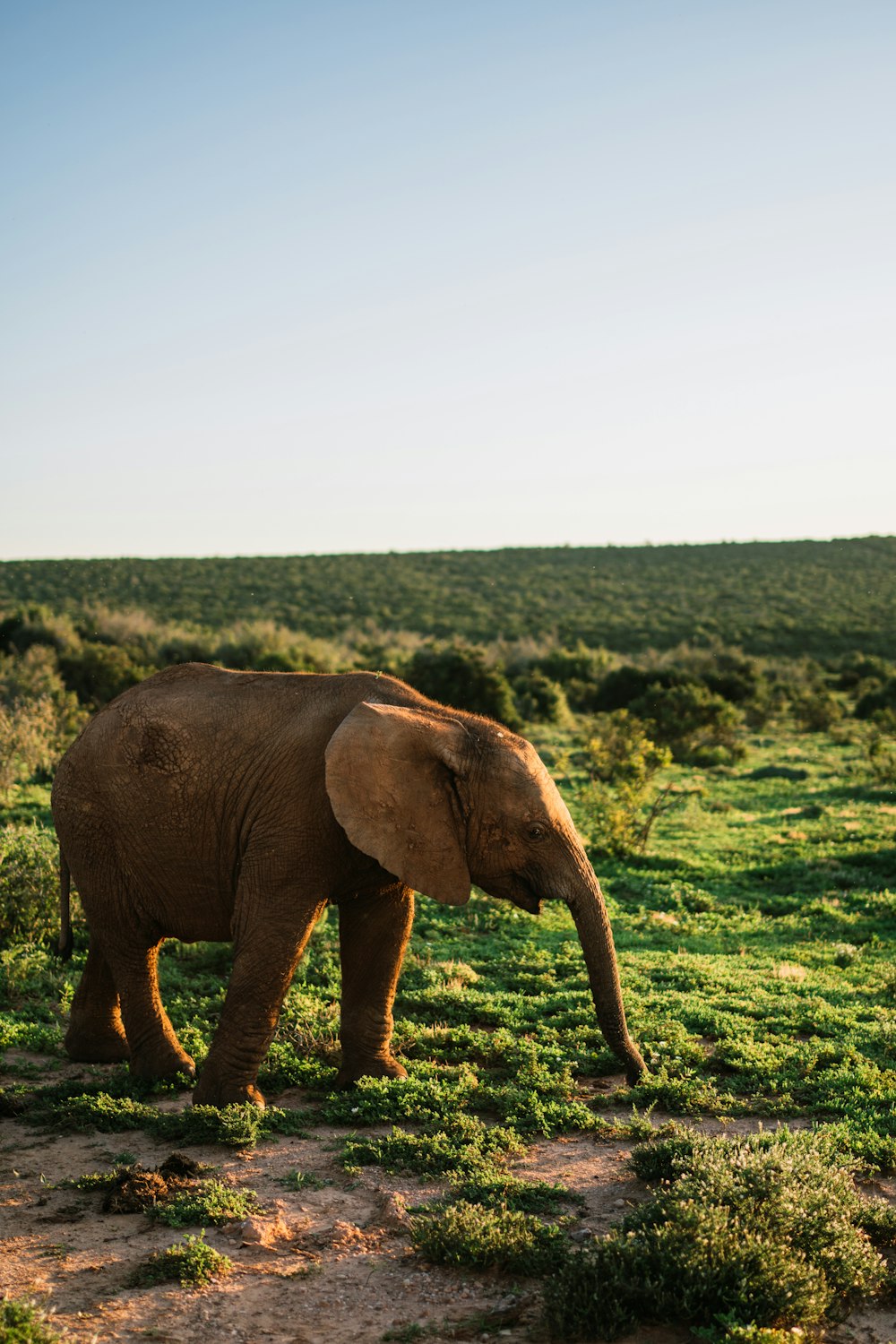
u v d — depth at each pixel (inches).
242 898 281.1
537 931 520.7
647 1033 355.3
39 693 1318.9
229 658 2101.4
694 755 1336.1
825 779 1162.6
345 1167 245.4
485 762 274.2
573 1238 214.2
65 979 402.0
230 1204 222.7
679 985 432.1
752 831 815.1
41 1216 222.1
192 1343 175.9
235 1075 278.4
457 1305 191.2
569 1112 281.6
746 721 1875.0
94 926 310.8
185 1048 328.2
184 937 309.1
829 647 3051.2
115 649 1729.8
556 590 4229.8
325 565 4766.2
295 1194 233.9
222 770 288.4
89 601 3339.1
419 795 266.5
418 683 1644.9
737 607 3772.1
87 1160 253.3
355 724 266.7
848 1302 196.7
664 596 4067.4
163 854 295.4
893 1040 347.9
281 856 277.4
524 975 434.6
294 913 277.7
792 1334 180.4
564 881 271.1
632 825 749.9
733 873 673.0
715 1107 291.3
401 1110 281.6
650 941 511.8
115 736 301.3
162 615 3255.4
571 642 3134.8
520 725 1616.6
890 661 2824.8
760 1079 315.6
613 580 4505.4
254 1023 278.4
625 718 1256.8
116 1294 190.5
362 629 3243.1
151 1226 217.6
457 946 486.6
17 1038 343.3
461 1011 382.0
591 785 916.0
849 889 634.2
